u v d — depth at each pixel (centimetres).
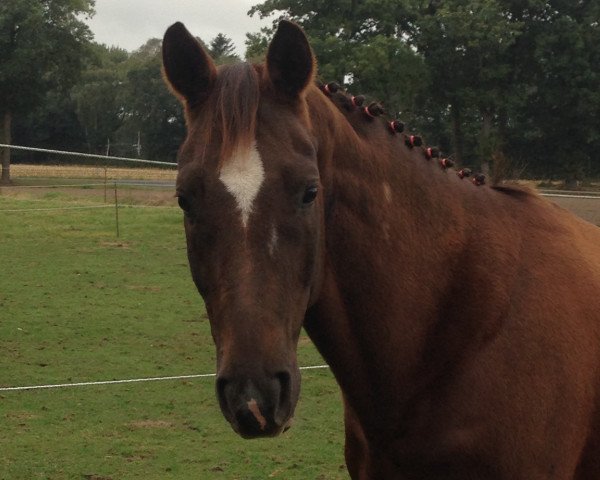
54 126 5756
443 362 248
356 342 248
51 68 3881
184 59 221
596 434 261
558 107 2731
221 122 206
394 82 2461
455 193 265
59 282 1211
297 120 212
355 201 239
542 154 2788
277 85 216
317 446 558
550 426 246
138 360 790
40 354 802
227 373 192
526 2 2689
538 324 251
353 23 2559
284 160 203
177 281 1247
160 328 933
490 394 242
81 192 2464
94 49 3994
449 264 254
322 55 2427
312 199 206
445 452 244
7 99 3891
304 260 207
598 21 2706
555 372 248
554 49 2688
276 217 200
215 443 561
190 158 209
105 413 623
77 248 1549
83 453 536
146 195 2397
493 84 2600
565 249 272
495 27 2478
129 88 4438
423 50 2595
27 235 1689
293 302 204
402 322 246
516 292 254
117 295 1125
